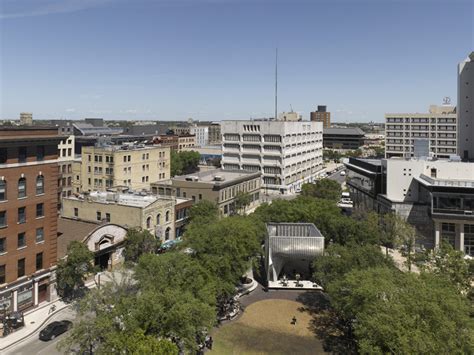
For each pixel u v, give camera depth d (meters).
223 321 47.62
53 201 52.38
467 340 30.83
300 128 164.12
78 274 51.00
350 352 40.94
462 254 50.16
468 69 128.38
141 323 32.59
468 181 71.75
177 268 42.12
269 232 62.47
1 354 39.34
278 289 58.53
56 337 42.72
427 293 33.88
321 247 58.12
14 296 47.22
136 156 117.19
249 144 150.38
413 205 79.88
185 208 82.50
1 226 46.00
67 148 112.19
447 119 182.62
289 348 41.75
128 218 69.12
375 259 48.91
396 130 193.12
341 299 40.75
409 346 29.33
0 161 45.75
